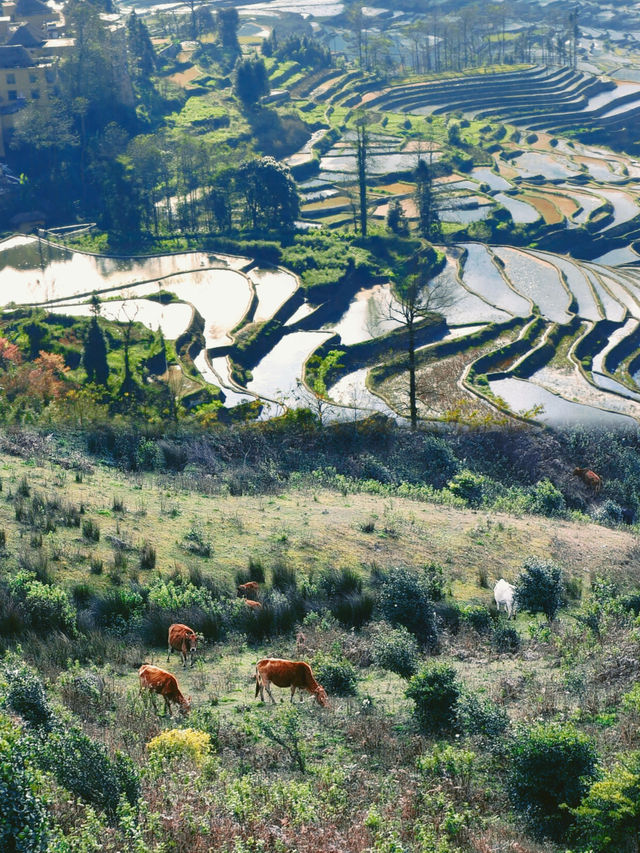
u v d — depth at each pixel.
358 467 50.38
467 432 61.09
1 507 31.84
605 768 16.75
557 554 38.03
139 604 27.25
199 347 105.00
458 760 17.55
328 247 141.50
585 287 132.12
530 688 22.36
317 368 100.19
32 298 121.00
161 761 16.03
